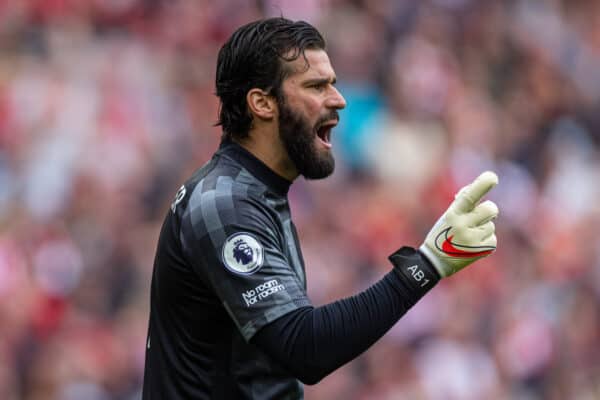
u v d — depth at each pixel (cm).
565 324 4319
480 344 3903
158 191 3919
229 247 1101
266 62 1149
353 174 4409
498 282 4175
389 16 5144
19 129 3872
